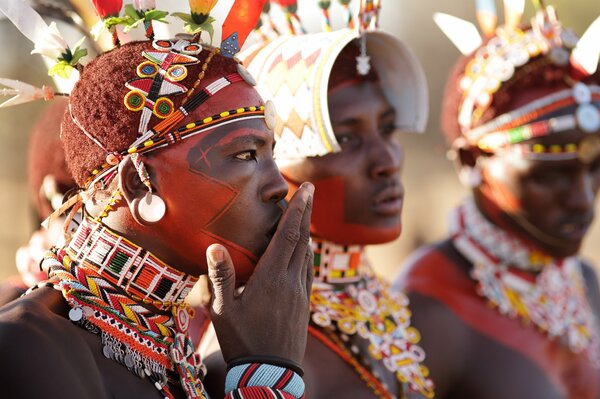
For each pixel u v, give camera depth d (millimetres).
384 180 6805
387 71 7168
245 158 4938
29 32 5070
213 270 4840
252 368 4898
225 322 4922
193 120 4797
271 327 4961
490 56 8797
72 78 5172
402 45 7016
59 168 6672
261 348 4945
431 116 23484
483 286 8797
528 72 8617
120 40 5582
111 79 4809
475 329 8625
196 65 4867
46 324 4477
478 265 8906
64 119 5043
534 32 8664
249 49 7055
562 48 8555
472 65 8969
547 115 8555
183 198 4809
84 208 5039
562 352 9109
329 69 6262
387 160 6730
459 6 22531
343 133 6711
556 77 8562
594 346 9484
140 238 4867
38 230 7137
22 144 9195
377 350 6797
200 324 7340
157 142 4742
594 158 8734
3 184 9383
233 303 4914
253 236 4977
